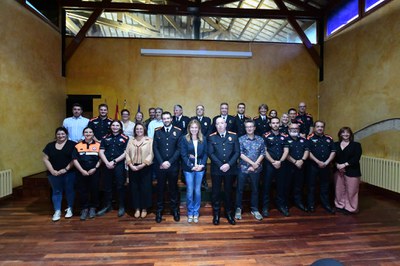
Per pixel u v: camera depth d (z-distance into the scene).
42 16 4.79
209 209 3.70
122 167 3.43
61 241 2.66
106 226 3.06
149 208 3.72
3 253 2.41
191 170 3.17
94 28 5.61
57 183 3.25
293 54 5.96
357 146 3.47
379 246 2.58
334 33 5.52
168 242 2.65
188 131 3.20
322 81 5.89
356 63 4.85
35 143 4.62
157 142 3.27
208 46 5.74
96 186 3.39
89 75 5.59
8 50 3.97
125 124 4.22
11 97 4.05
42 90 4.81
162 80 5.71
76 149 3.29
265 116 4.47
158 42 5.66
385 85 4.19
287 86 5.95
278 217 3.37
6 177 3.78
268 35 5.95
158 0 5.50
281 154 3.45
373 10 4.43
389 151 4.13
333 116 5.50
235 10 5.64
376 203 3.91
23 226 3.04
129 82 5.65
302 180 3.67
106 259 2.31
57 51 5.30
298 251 2.47
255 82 5.88
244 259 2.32
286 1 5.80
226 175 3.16
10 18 3.99
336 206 3.66
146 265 2.21
